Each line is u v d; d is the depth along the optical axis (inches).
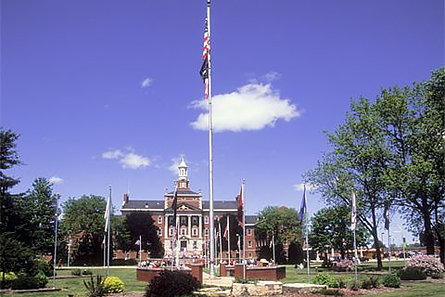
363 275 1727.4
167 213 5876.0
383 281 1181.7
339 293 976.9
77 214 4311.0
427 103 2066.9
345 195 2234.3
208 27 1409.9
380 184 2132.1
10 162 1621.6
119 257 5201.8
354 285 1073.5
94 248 4335.6
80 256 4296.3
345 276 1702.8
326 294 970.1
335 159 2327.8
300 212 1416.1
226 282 1288.1
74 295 1045.8
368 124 2193.7
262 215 5201.8
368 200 2202.3
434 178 1908.2
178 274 942.4
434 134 1993.1
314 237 2933.1
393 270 1973.4
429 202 2066.9
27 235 1726.1
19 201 1673.2
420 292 984.9
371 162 2197.3
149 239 5073.8
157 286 909.2
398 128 2143.2
